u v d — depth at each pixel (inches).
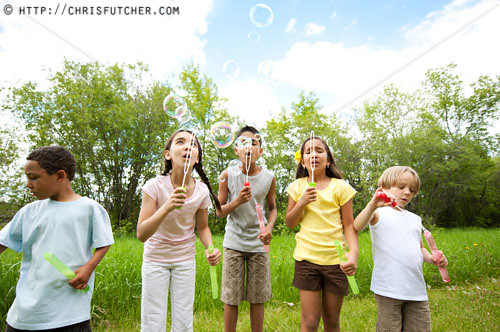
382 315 56.1
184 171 55.9
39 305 42.1
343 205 60.4
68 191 49.0
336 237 58.1
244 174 72.7
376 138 458.0
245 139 71.6
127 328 76.1
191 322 56.2
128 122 386.3
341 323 79.5
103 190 384.2
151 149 403.9
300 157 70.7
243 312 90.1
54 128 378.3
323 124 491.8
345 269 50.6
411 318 55.4
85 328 44.7
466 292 107.9
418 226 61.4
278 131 504.1
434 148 442.0
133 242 214.4
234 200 66.0
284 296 99.7
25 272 45.0
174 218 55.2
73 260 45.3
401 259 56.4
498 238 217.2
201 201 59.6
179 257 56.1
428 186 474.3
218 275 105.2
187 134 59.1
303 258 57.7
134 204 410.0
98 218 48.9
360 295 105.7
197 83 430.3
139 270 96.3
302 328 55.6
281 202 404.5
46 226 45.5
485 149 480.7
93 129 389.1
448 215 567.2
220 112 438.0
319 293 56.2
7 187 329.7
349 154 458.6
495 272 137.3
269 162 430.6
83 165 364.5
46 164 45.3
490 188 550.9
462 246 168.2
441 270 55.7
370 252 142.8
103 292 84.3
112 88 409.7
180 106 81.4
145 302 53.3
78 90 380.8
